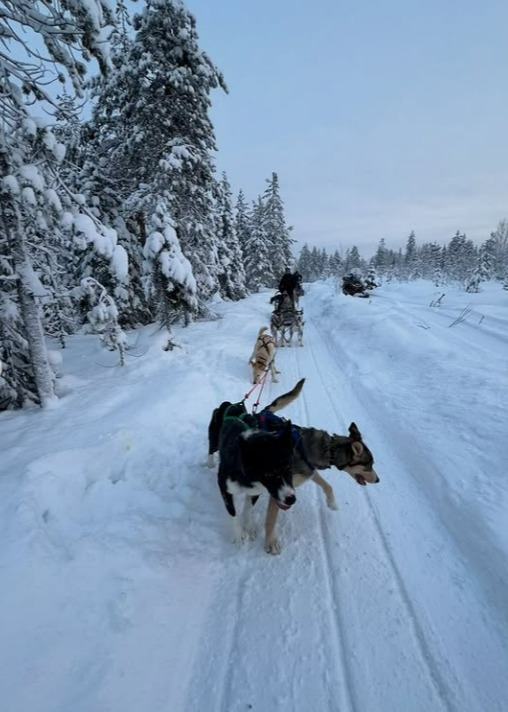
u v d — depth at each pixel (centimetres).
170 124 1325
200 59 1272
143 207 1259
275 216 4438
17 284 675
